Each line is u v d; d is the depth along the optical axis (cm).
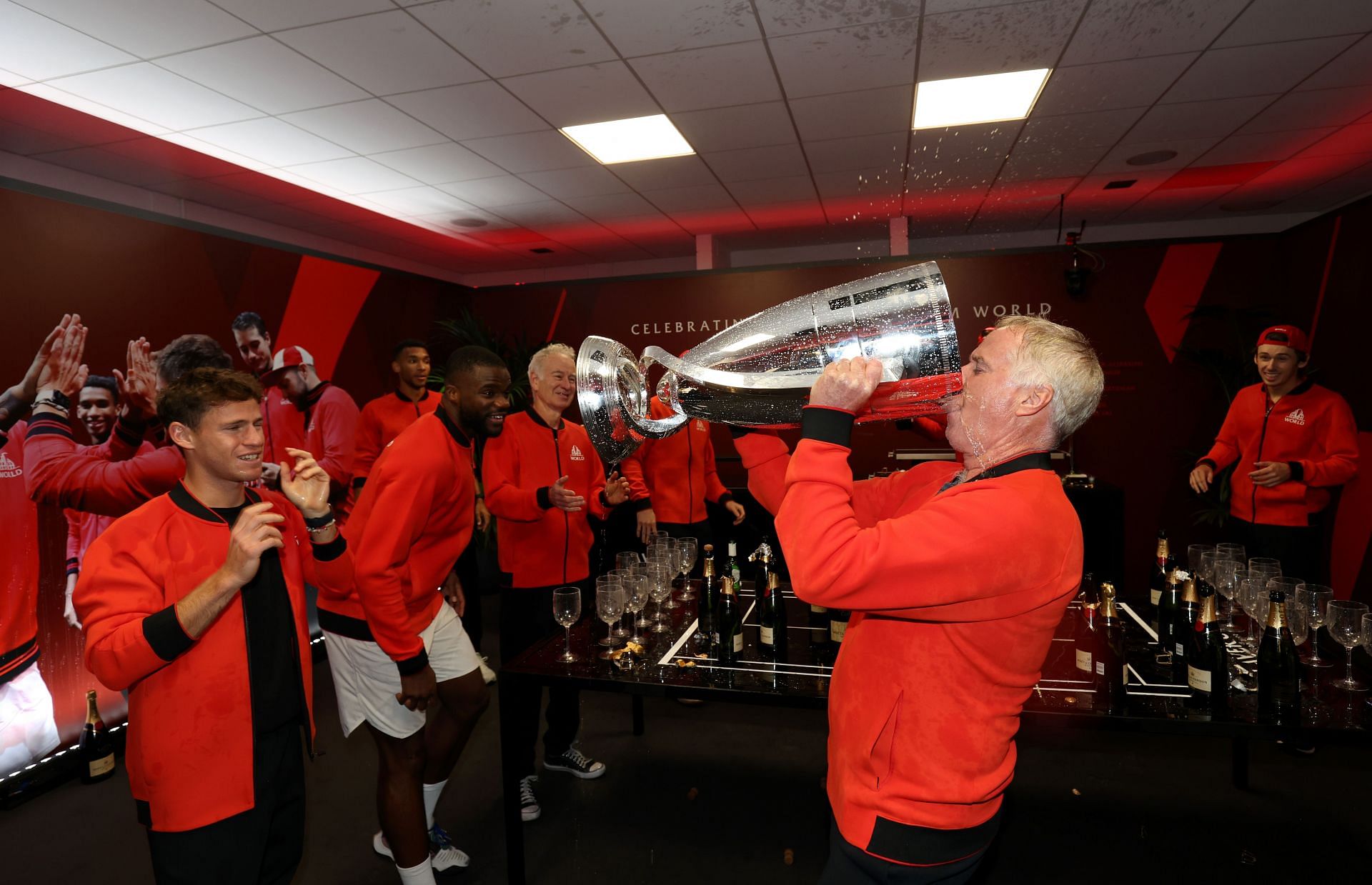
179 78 380
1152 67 386
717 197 629
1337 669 192
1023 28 343
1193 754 295
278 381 436
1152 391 545
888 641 107
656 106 425
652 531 365
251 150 497
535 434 276
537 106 423
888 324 100
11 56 353
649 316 614
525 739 253
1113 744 304
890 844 104
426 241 794
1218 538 538
